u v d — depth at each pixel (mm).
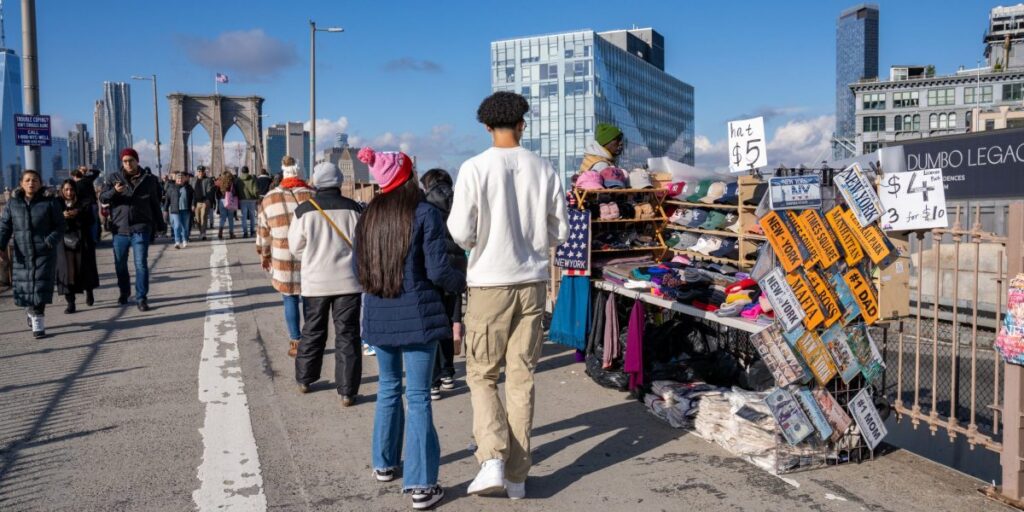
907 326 8398
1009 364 3807
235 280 12406
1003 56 111500
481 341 3799
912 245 10875
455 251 5859
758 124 5578
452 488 4035
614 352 5906
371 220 3771
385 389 4043
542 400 5664
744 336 5539
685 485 4051
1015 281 3715
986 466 5285
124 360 6984
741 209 6234
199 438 4832
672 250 6906
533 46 105562
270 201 6762
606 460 4438
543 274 3904
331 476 4207
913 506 3783
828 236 4297
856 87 113625
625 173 6887
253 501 3875
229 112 87812
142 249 9648
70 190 9492
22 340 7949
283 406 5531
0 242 7832
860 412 4402
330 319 9039
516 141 3926
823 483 4094
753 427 4363
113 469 4309
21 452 4586
